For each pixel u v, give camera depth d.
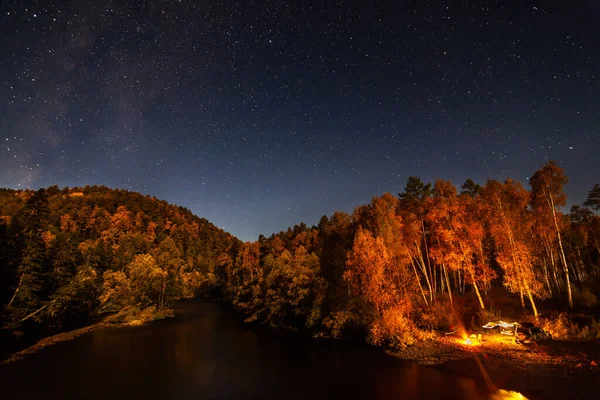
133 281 63.19
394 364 26.20
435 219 39.22
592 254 55.97
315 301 40.66
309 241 74.75
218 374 26.47
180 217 171.50
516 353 24.59
